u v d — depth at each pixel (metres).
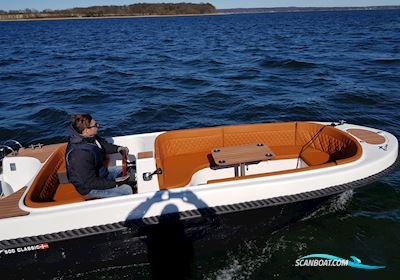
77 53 29.12
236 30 58.56
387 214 5.03
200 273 4.04
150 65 20.89
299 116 9.98
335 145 4.88
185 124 9.62
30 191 3.58
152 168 4.02
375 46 27.55
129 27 79.25
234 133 5.19
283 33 47.97
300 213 4.16
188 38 43.66
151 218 3.46
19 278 3.58
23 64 22.72
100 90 13.67
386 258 4.23
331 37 38.34
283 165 5.09
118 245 3.59
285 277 3.98
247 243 4.18
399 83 13.30
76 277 3.79
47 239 3.26
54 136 8.82
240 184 3.65
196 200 3.55
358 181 3.93
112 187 3.68
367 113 9.94
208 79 15.46
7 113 10.68
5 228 3.21
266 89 13.19
